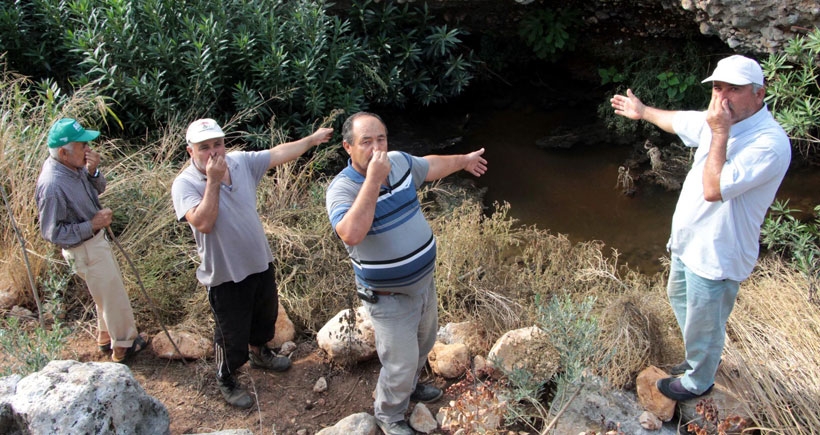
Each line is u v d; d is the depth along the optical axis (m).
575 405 3.64
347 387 4.11
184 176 3.33
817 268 5.12
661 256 6.05
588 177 7.18
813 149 7.00
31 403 2.74
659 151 7.37
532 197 6.89
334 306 4.81
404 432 3.56
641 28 7.57
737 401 3.71
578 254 5.54
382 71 7.35
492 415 3.48
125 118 6.57
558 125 8.00
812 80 5.53
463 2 7.39
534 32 7.72
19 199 4.73
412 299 3.26
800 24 5.65
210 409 3.92
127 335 4.12
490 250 5.33
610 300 4.55
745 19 5.89
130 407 2.90
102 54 6.45
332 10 7.34
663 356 4.06
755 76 2.89
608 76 8.09
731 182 2.91
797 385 3.83
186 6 6.80
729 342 4.10
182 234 5.27
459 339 4.38
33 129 5.41
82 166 3.57
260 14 6.68
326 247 5.22
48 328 4.47
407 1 7.23
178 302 4.80
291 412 3.93
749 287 4.88
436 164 3.42
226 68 6.78
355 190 3.08
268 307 3.83
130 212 5.17
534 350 3.85
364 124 3.01
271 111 6.79
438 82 7.86
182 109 6.63
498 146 7.68
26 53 6.55
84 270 3.76
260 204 5.59
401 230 3.08
